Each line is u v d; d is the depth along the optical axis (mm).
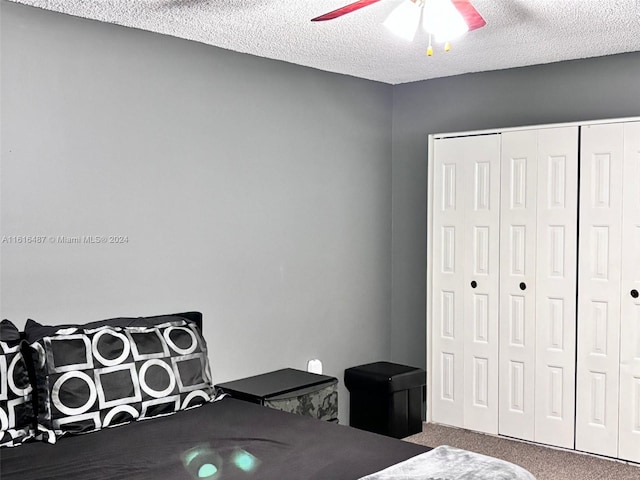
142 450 2891
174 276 4008
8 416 2904
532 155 4465
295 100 4730
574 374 4332
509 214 4574
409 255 5480
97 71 3619
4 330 3143
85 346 3199
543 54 4465
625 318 4137
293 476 2625
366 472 2668
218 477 2615
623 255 4137
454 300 4840
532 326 4488
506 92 4953
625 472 4035
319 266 4938
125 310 3773
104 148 3658
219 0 3268
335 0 3268
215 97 4203
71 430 3029
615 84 4473
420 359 5438
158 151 3908
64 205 3500
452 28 2395
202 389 3557
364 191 5309
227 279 4305
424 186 5387
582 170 4273
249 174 4422
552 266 4402
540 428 4473
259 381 4297
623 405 4152
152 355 3395
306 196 4828
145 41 3828
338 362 5113
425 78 5277
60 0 3252
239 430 3178
